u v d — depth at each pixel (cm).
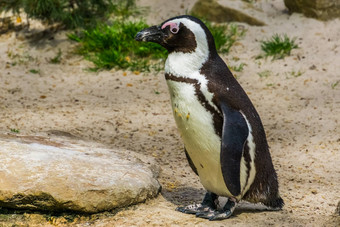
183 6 1727
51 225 711
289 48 1482
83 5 1598
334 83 1338
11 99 1264
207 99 662
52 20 1595
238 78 1398
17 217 725
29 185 716
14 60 1475
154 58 1502
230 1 1662
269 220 726
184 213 740
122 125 1153
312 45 1509
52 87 1354
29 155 769
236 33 1600
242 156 671
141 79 1412
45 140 902
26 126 1104
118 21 1633
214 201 756
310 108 1234
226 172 645
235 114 660
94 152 873
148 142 1074
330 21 1585
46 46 1549
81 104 1260
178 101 677
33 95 1298
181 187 862
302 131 1130
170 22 678
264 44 1516
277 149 1055
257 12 1653
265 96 1308
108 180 747
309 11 1602
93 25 1603
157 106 1265
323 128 1136
